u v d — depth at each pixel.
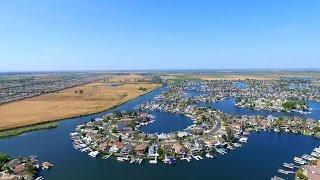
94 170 178.25
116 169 180.00
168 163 188.25
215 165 184.75
